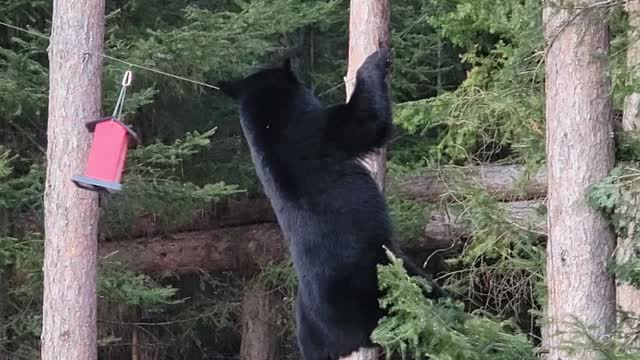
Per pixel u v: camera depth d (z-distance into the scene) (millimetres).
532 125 8273
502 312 9258
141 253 12305
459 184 9508
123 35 11250
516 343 5871
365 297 5441
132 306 12398
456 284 9430
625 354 5148
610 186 5523
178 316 13734
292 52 13461
